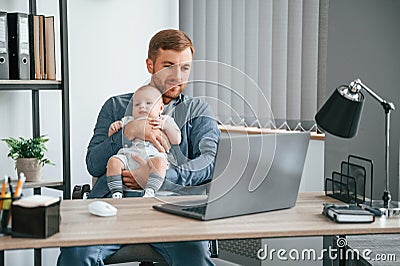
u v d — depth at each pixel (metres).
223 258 3.80
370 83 3.13
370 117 3.12
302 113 3.92
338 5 3.29
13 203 2.06
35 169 3.63
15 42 3.52
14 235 2.06
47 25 3.63
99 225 2.23
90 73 4.22
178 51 2.76
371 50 3.12
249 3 4.21
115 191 2.67
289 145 2.47
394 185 3.03
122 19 4.33
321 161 3.86
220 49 4.42
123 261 2.76
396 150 3.02
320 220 2.35
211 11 4.48
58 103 4.11
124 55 4.36
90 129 4.24
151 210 2.47
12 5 3.85
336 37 3.31
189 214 2.35
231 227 2.23
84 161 4.23
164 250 2.73
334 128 2.48
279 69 4.03
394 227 2.25
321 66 3.79
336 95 2.47
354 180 2.58
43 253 4.10
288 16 3.94
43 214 2.05
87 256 2.60
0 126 3.86
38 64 3.62
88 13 4.19
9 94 3.88
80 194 3.16
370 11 3.12
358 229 2.23
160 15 4.50
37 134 3.99
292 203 2.55
